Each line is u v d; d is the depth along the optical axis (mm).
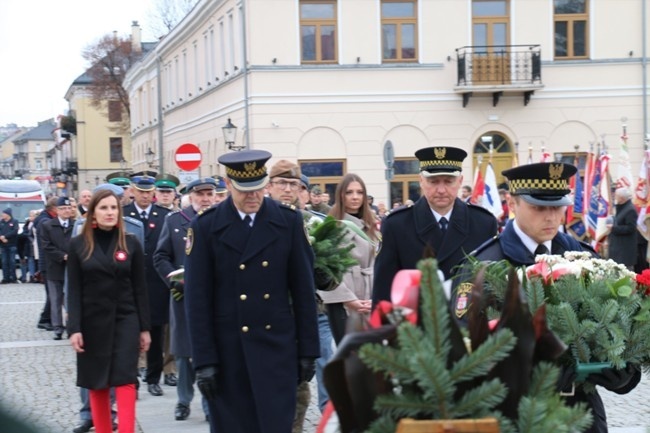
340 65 30578
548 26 30609
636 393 9227
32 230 24844
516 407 2508
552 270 4074
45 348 13086
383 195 30812
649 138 18688
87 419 8008
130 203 10469
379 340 2451
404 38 30812
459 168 6102
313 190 11789
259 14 30484
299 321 5504
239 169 5371
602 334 3906
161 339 9758
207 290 5383
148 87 55125
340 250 6352
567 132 30969
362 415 2486
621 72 30953
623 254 15523
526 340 2551
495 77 30375
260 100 30672
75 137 85250
